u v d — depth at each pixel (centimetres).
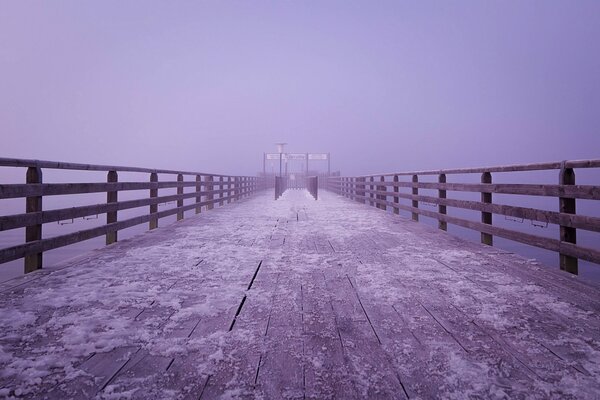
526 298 285
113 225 535
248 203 1553
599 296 290
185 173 926
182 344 203
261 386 160
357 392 156
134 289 307
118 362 182
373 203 1350
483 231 534
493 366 179
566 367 178
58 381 164
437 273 365
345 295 294
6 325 227
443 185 686
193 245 525
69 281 332
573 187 349
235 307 263
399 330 223
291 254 461
